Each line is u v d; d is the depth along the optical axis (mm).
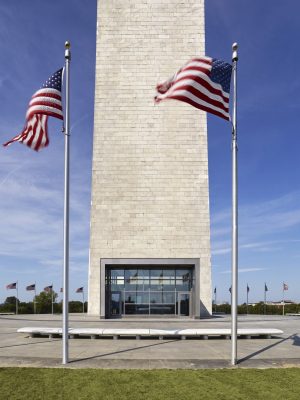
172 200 38344
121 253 37688
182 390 10086
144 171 38719
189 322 30031
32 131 14359
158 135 39219
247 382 10820
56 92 14328
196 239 37875
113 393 9820
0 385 10406
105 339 19422
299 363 13516
